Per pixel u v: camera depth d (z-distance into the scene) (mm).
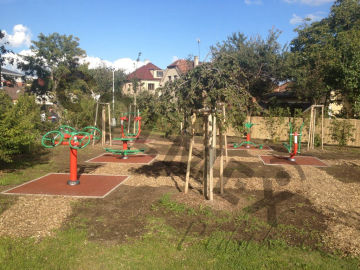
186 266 3391
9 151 7652
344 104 18703
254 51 21469
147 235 4184
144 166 9359
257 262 3484
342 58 15867
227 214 5031
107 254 3633
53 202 5566
